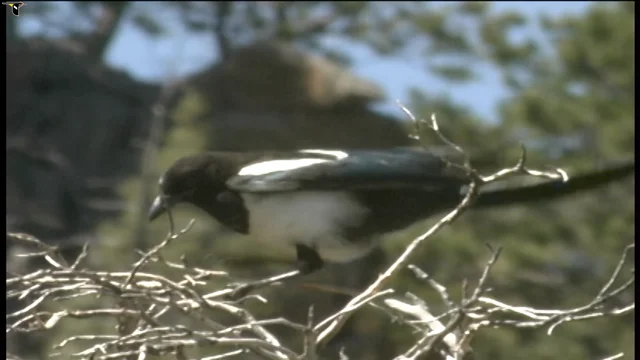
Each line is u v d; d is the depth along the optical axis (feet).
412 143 61.87
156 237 46.34
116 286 18.31
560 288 55.93
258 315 48.06
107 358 17.51
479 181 18.75
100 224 56.95
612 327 52.39
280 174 23.58
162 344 17.34
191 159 24.31
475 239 55.77
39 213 58.65
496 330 51.39
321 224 23.65
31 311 19.02
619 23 59.16
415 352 18.42
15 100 63.36
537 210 58.03
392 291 18.37
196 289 21.79
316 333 17.95
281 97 63.36
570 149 59.47
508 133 59.72
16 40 66.03
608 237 56.34
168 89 62.39
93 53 69.21
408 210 23.82
